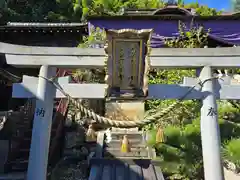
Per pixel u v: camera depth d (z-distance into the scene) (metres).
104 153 8.28
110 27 13.74
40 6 27.89
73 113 10.57
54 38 15.55
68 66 5.28
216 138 4.95
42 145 4.90
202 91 5.16
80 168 7.93
